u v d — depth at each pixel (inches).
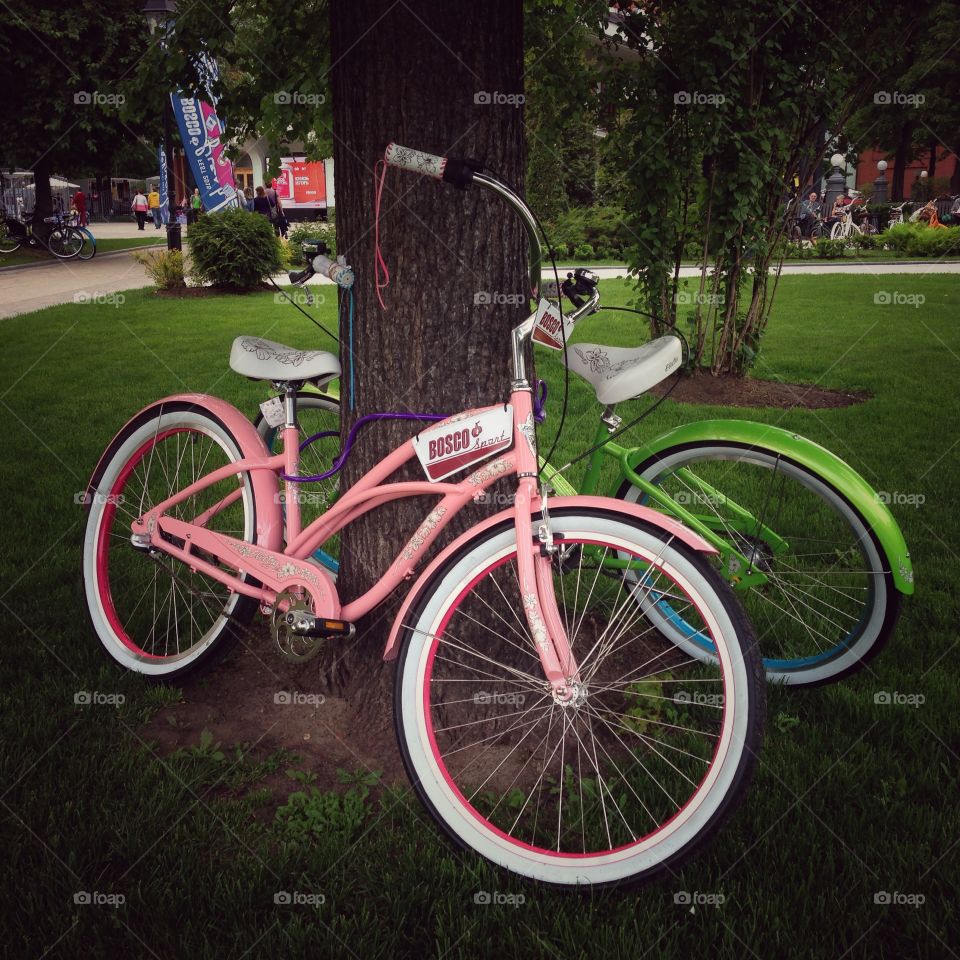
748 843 74.4
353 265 86.9
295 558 87.6
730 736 66.9
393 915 67.6
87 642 105.7
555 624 71.3
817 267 668.1
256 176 1185.4
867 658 93.4
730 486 120.6
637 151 231.8
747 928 65.2
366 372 88.2
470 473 82.2
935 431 194.1
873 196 1173.7
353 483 90.8
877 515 91.0
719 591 68.0
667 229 243.3
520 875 70.5
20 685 96.5
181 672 96.1
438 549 89.3
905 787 79.7
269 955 64.0
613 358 90.2
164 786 81.3
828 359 285.0
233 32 138.5
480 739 89.7
